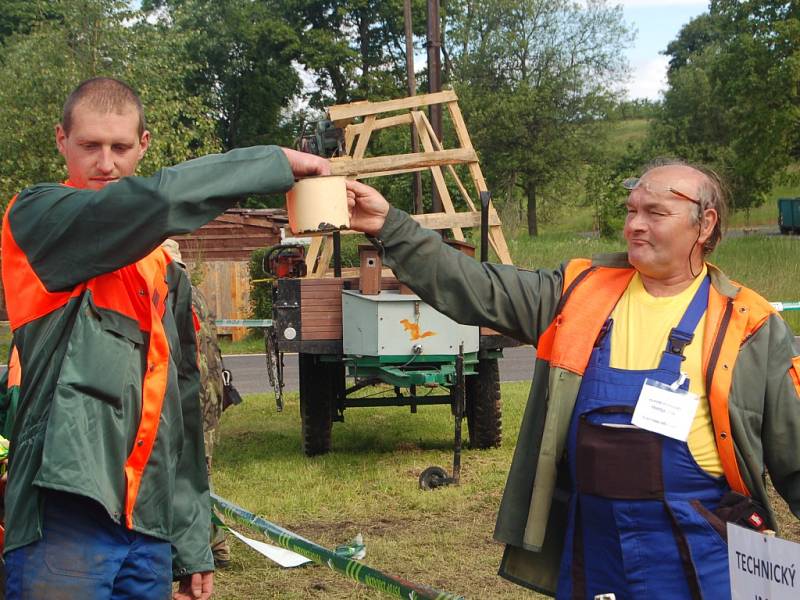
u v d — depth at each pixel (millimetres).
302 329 8227
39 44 22719
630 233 2799
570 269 3002
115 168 2537
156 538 2488
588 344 2793
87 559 2344
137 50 24078
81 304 2424
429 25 16969
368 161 8750
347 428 10195
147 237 2338
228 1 52531
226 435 10094
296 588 5242
